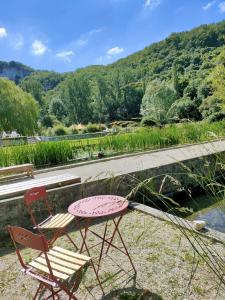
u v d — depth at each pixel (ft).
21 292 10.82
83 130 118.42
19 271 12.28
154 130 44.21
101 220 17.17
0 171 22.81
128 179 21.53
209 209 21.33
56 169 27.96
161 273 11.31
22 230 7.76
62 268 8.52
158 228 15.31
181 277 10.93
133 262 12.25
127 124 25.20
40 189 12.26
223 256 11.32
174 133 43.32
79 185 19.29
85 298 10.21
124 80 231.71
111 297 10.17
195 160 26.16
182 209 10.11
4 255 13.98
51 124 228.63
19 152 32.17
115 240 14.38
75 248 13.89
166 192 24.64
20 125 127.65
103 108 241.96
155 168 23.86
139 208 18.07
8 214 16.53
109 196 12.39
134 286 10.65
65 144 36.78
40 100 270.67
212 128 32.14
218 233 13.39
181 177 25.66
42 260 8.98
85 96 255.50
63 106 268.00
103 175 21.89
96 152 41.55
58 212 18.45
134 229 15.49
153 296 10.03
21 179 24.32
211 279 10.61
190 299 9.75
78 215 10.46
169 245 13.37
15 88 134.21
